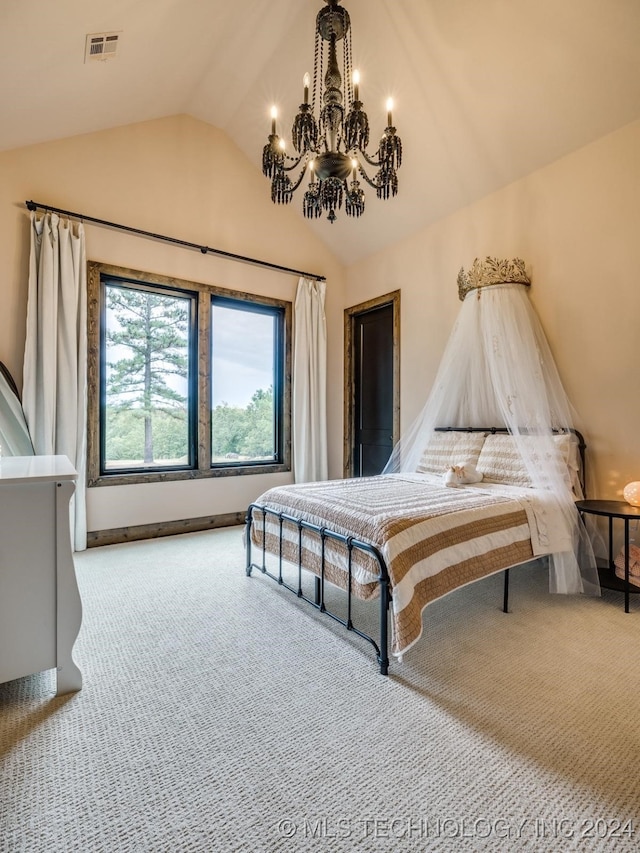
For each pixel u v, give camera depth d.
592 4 2.28
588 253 2.96
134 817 1.13
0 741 1.40
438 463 3.50
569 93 2.71
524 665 1.86
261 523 2.82
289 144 4.08
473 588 2.75
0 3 1.98
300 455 4.74
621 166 2.78
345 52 3.02
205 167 4.21
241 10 2.94
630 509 2.48
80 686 1.69
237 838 1.07
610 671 1.81
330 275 5.09
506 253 3.45
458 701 1.62
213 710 1.56
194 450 4.17
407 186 3.84
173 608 2.42
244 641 2.06
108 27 2.45
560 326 3.11
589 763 1.31
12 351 3.22
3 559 1.57
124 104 3.44
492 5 2.49
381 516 2.04
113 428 3.77
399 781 1.25
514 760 1.32
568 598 2.59
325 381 4.93
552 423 3.03
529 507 2.47
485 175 3.44
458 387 3.57
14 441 3.12
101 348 3.69
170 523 3.96
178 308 4.12
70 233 3.38
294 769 1.29
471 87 2.93
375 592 1.89
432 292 4.09
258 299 4.54
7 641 1.58
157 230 3.91
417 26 2.76
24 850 1.04
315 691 1.68
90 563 3.16
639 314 2.72
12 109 2.80
